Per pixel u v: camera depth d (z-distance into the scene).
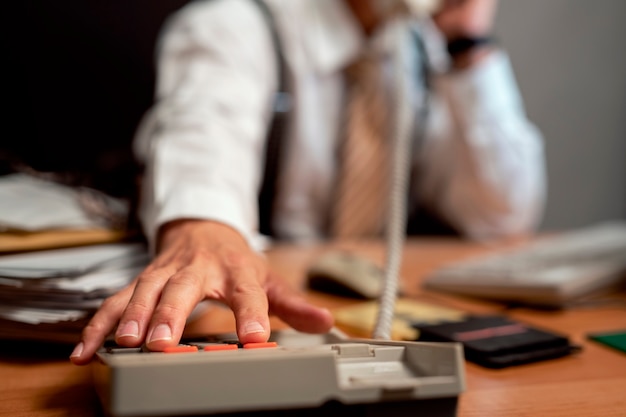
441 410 0.25
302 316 0.38
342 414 0.24
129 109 1.41
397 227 0.66
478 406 0.34
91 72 1.39
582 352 0.45
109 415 0.24
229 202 0.55
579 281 0.62
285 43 1.13
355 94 1.19
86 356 0.32
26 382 0.37
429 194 1.44
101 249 0.52
